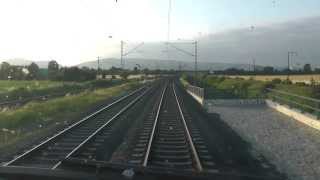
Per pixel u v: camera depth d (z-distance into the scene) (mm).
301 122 28703
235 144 19062
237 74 154500
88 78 102812
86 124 25750
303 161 16109
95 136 20500
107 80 99250
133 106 40531
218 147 18281
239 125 27328
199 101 45969
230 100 42406
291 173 14055
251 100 42625
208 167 14234
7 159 15477
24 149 17578
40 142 19281
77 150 16172
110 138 20531
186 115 31203
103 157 16094
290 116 32094
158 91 73062
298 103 30938
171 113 33469
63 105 36875
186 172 8883
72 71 100938
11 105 35750
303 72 153375
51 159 15055
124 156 16422
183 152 16891
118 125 25719
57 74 103750
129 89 81562
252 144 19859
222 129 24328
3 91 48031
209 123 27172
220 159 15742
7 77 110500
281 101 37406
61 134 20422
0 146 18125
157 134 21828
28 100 40750
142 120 28766
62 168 9602
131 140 20438
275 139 21562
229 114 34188
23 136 21328
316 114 27250
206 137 20984
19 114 27719
